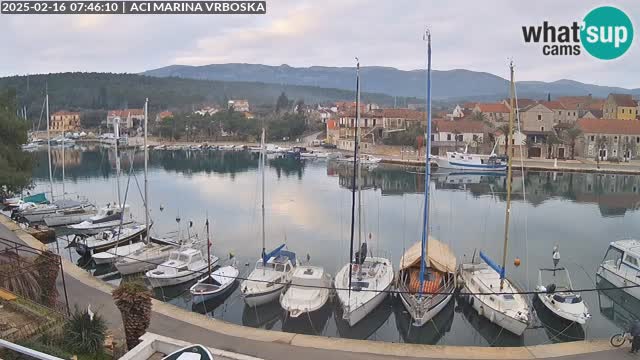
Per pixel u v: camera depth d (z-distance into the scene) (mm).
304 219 51656
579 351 18922
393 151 115438
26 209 48719
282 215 53531
